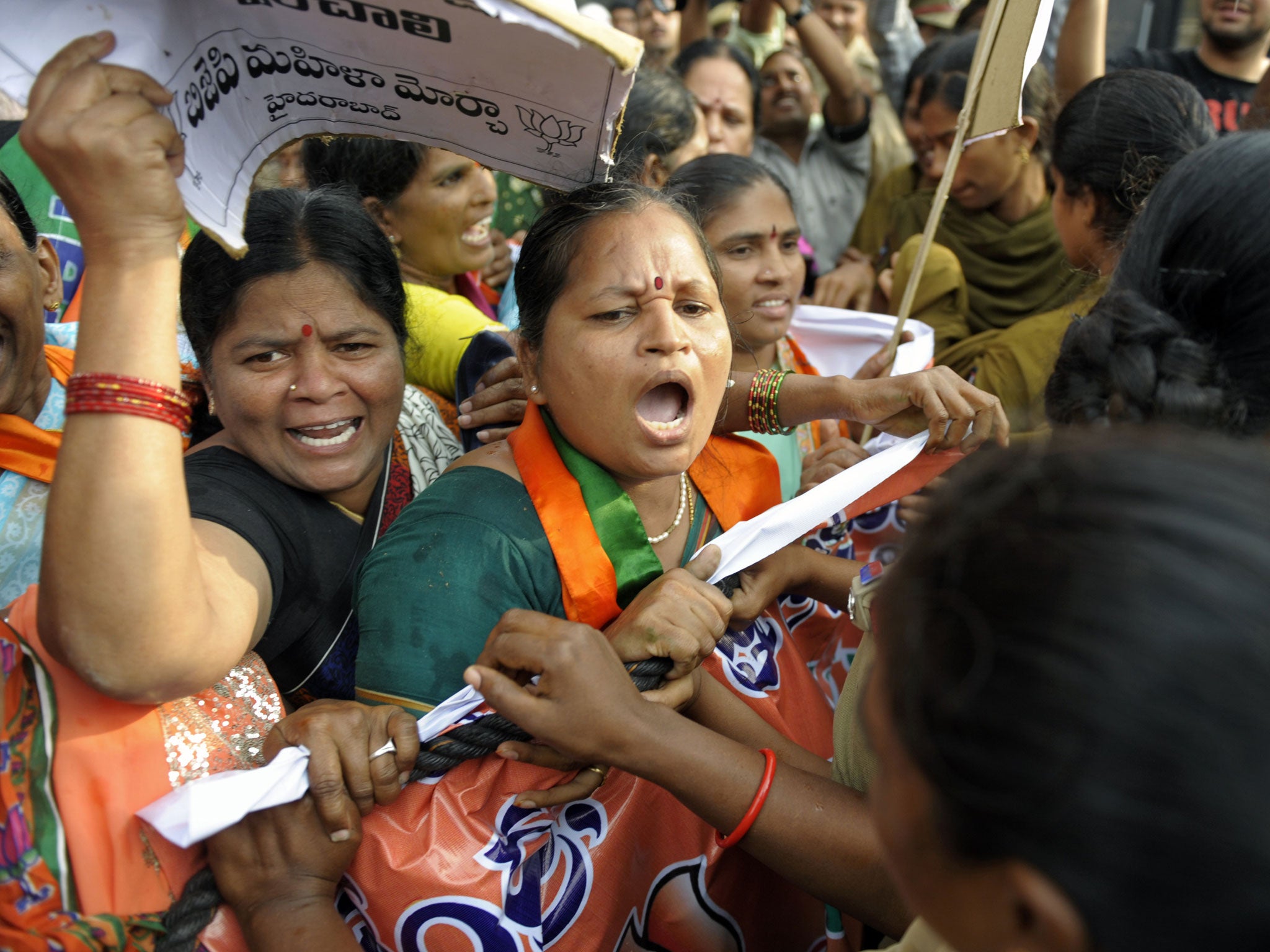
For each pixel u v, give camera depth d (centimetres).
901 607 58
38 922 90
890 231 321
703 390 120
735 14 464
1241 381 92
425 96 99
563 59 90
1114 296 102
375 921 105
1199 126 175
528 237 124
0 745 92
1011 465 58
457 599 114
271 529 121
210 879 99
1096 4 254
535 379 128
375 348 129
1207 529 50
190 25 86
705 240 126
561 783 111
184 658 91
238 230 99
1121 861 47
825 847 104
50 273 157
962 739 52
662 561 136
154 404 85
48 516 86
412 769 104
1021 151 278
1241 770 46
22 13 80
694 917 119
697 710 123
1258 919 46
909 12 466
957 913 58
